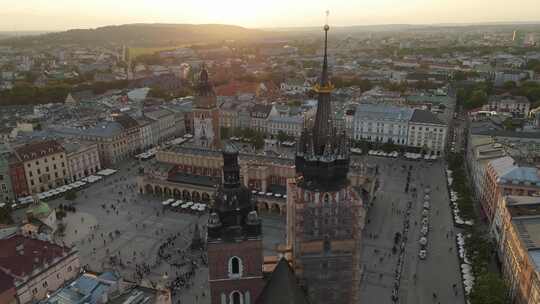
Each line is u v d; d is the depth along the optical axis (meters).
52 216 175.00
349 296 90.12
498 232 157.12
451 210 194.25
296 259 86.75
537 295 107.94
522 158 190.25
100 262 156.88
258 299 80.06
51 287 125.81
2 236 137.88
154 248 167.50
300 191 83.81
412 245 164.88
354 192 84.62
